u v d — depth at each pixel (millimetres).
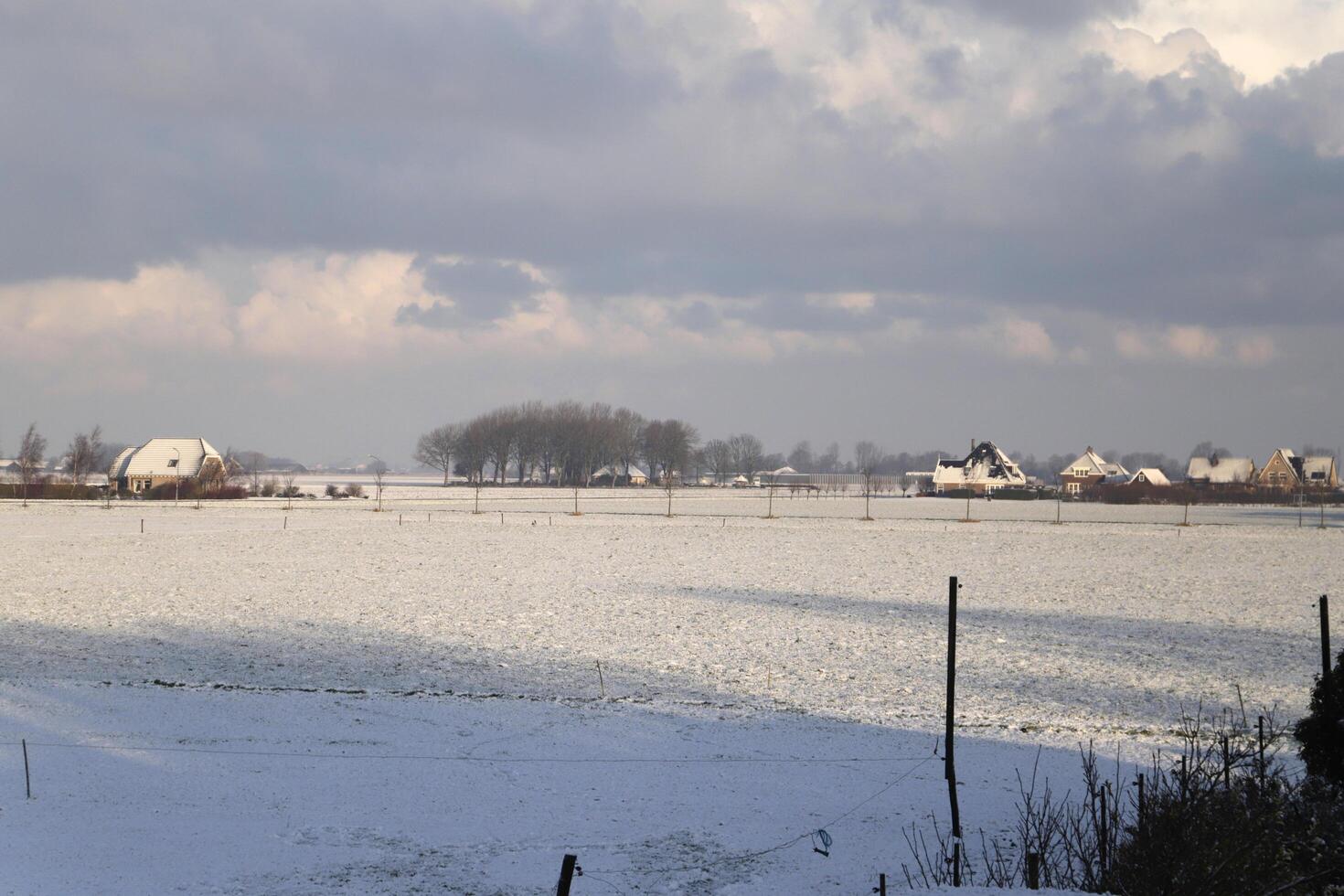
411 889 11211
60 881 11102
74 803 13609
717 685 23141
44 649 26172
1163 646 28422
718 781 15273
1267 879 9148
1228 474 190125
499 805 14023
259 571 43969
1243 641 29375
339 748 16594
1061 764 16328
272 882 11305
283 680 22797
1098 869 11141
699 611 34312
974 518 90438
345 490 141000
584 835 12992
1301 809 10359
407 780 15023
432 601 35875
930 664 25812
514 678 23500
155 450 136750
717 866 12000
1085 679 24047
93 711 18516
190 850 12148
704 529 72688
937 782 15320
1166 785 11727
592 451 198750
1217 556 55938
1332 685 11578
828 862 12117
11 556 48875
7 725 17469
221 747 16438
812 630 30750
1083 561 52531
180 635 28562
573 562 49656
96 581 39750
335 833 12859
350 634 29094
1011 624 32281
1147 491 140500
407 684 22656
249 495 119000
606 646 27750
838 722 19141
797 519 85438
